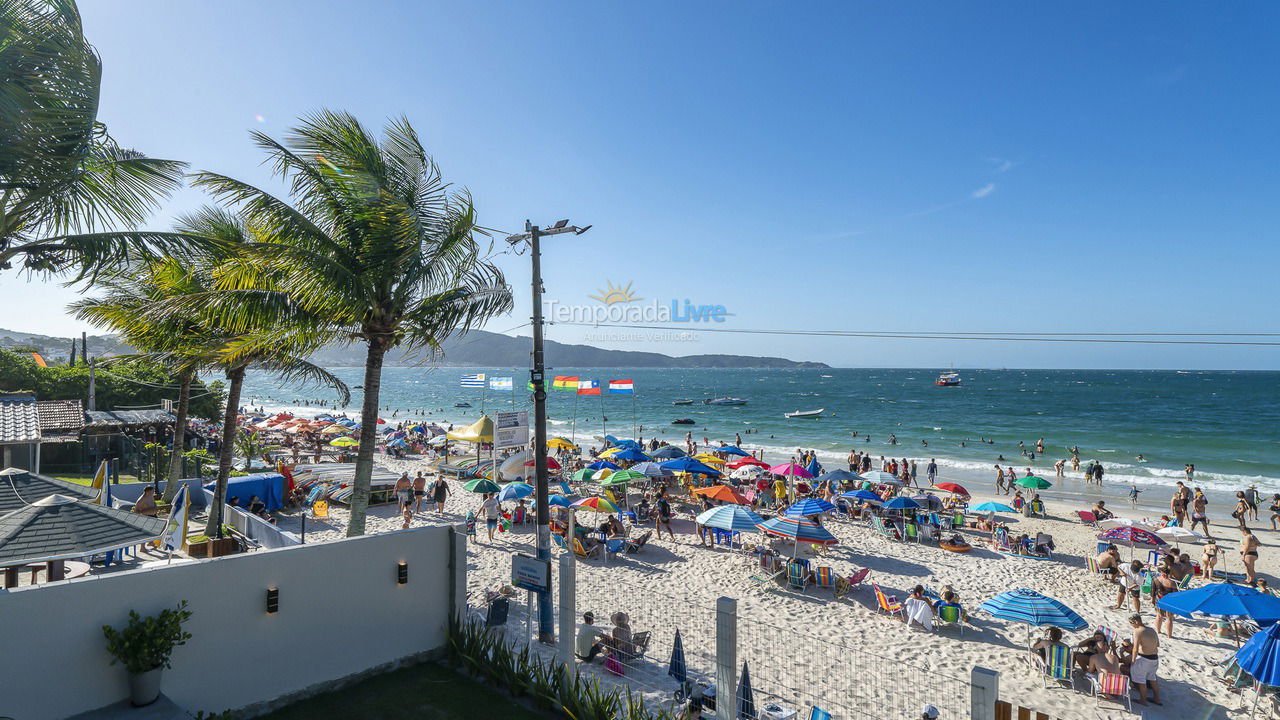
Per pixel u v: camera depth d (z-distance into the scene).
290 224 9.58
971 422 70.19
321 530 18.17
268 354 14.20
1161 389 135.50
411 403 117.38
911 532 18.75
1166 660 11.14
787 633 11.66
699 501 23.34
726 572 15.27
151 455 20.45
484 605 12.15
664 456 28.55
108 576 6.20
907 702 8.90
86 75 7.08
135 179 8.30
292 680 7.44
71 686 5.95
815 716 7.51
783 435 58.97
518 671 7.92
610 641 9.72
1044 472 37.25
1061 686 10.04
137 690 6.18
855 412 84.88
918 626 12.25
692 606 12.44
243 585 7.10
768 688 9.22
